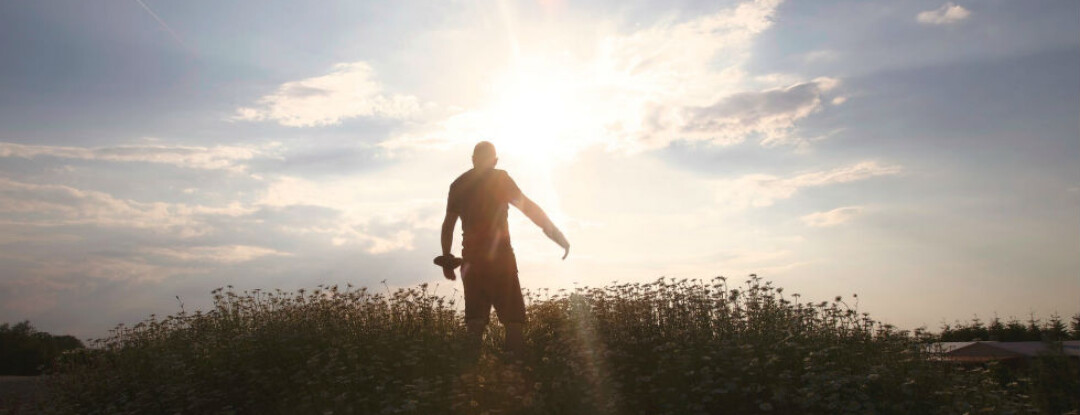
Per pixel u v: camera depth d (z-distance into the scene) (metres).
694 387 6.18
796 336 7.09
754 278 7.88
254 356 7.95
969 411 5.55
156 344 9.23
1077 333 10.69
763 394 6.19
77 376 8.91
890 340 7.04
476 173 7.41
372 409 6.55
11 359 14.85
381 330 8.35
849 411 5.69
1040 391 6.24
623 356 6.92
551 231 7.40
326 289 9.07
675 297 8.07
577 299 8.66
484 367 6.87
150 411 7.57
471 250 7.35
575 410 6.25
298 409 6.73
